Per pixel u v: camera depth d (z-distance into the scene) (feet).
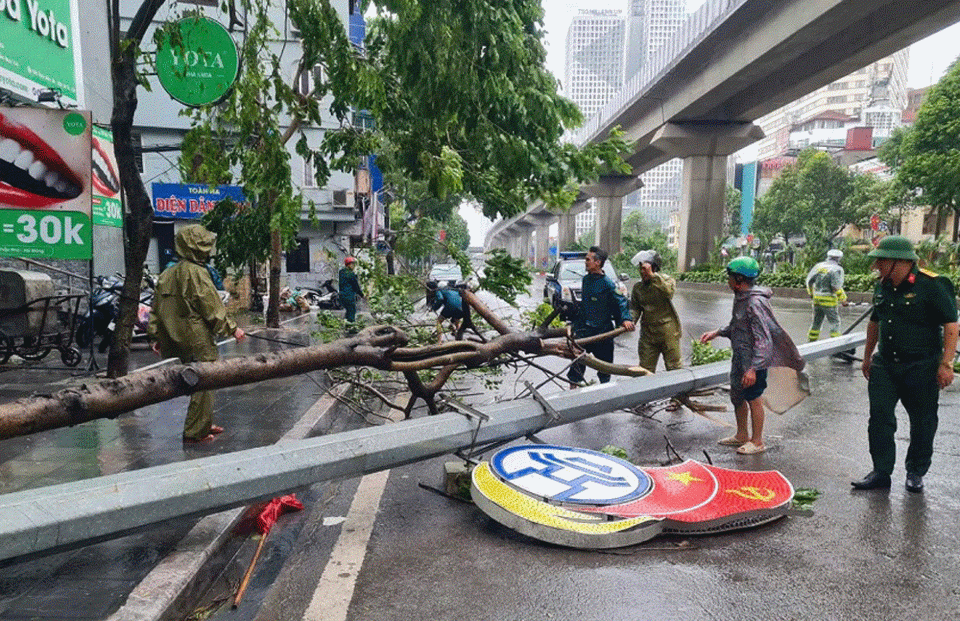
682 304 79.61
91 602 9.18
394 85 27.84
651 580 10.63
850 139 294.25
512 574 10.84
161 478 9.18
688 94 120.98
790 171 190.39
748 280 17.46
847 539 12.23
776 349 17.61
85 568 10.19
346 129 33.14
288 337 40.29
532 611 9.68
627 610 9.70
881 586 10.46
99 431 18.37
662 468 14.33
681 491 13.33
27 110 24.06
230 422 19.60
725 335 18.45
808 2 78.79
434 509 13.79
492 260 21.85
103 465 15.14
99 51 47.16
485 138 24.38
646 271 22.06
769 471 15.08
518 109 24.57
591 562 11.28
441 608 9.78
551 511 12.11
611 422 21.13
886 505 13.98
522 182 27.25
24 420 8.67
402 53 22.63
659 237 262.06
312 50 22.59
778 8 85.56
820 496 14.49
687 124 137.80
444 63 22.35
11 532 7.70
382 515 13.46
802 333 46.29
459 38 22.43
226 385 10.86
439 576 10.79
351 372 21.67
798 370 17.78
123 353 22.45
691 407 20.17
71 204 24.84
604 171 28.04
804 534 12.47
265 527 12.65
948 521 13.09
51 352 31.73
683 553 11.64
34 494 8.29
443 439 12.78
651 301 22.24
